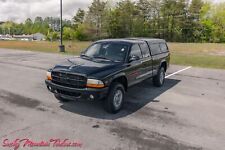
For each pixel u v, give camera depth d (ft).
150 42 25.98
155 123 16.97
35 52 74.84
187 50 104.78
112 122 17.01
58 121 17.02
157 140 14.35
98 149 13.20
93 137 14.61
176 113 19.13
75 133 15.14
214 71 41.65
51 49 88.07
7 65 44.14
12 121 16.83
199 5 254.27
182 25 259.39
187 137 14.84
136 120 17.48
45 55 64.90
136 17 273.95
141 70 22.82
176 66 47.55
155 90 26.86
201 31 254.47
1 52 74.59
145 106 20.81
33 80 30.78
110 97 18.15
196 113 19.24
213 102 22.47
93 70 17.61
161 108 20.36
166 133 15.34
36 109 19.45
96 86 16.94
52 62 49.29
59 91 18.61
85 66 18.35
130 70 20.52
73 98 17.74
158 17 273.13
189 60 57.21
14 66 42.98
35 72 36.91
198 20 256.93
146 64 23.84
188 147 13.60
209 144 14.02
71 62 19.75
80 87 17.38
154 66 26.04
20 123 16.51
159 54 27.63
